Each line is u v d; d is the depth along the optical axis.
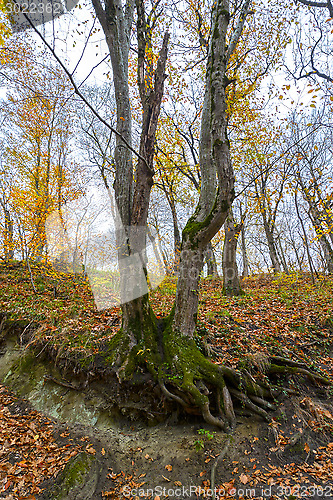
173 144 13.38
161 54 4.46
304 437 3.82
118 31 4.72
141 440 3.97
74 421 4.33
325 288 8.67
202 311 6.70
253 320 6.14
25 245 7.59
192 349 4.38
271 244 15.15
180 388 3.94
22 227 7.75
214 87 3.96
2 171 10.38
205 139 4.58
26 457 3.62
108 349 4.73
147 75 4.52
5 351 5.83
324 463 3.46
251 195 11.98
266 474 3.37
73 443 3.91
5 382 5.22
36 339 5.53
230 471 3.41
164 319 4.99
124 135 4.61
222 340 5.19
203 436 3.85
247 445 3.73
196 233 4.21
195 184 13.08
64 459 3.62
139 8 4.55
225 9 4.17
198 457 3.61
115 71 4.72
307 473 3.36
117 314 5.79
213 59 4.09
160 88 4.43
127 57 4.91
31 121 12.20
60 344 5.21
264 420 4.09
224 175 3.82
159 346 4.53
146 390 4.23
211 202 4.38
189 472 3.46
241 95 10.13
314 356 5.15
